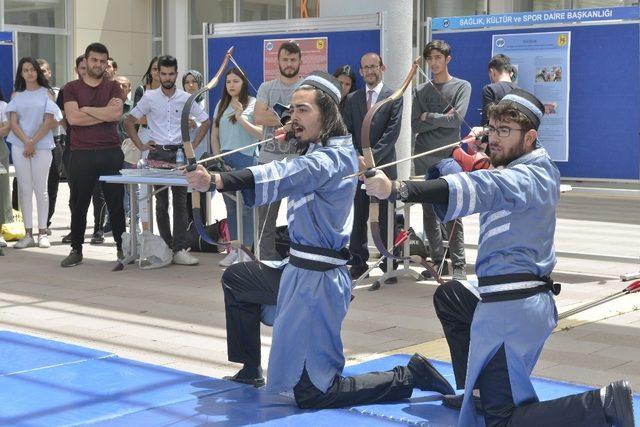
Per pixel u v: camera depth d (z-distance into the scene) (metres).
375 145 8.20
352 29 9.67
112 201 9.12
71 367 5.66
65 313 7.18
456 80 8.62
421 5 18.77
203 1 21.17
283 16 20.14
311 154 4.59
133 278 8.59
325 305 4.72
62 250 10.21
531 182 3.82
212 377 5.48
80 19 20.58
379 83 8.23
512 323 3.88
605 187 15.41
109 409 4.91
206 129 9.32
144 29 21.62
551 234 3.95
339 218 4.72
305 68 10.02
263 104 8.38
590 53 13.61
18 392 5.20
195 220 4.73
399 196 3.68
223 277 5.16
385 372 5.02
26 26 19.88
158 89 9.21
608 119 13.67
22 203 10.33
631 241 11.01
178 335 6.54
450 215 3.73
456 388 4.99
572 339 6.48
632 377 5.59
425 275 8.56
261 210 8.73
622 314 7.24
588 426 3.73
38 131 10.15
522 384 3.88
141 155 10.38
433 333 6.61
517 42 13.39
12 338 6.34
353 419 4.73
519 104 3.94
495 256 3.94
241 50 10.55
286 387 4.76
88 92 9.03
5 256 9.78
